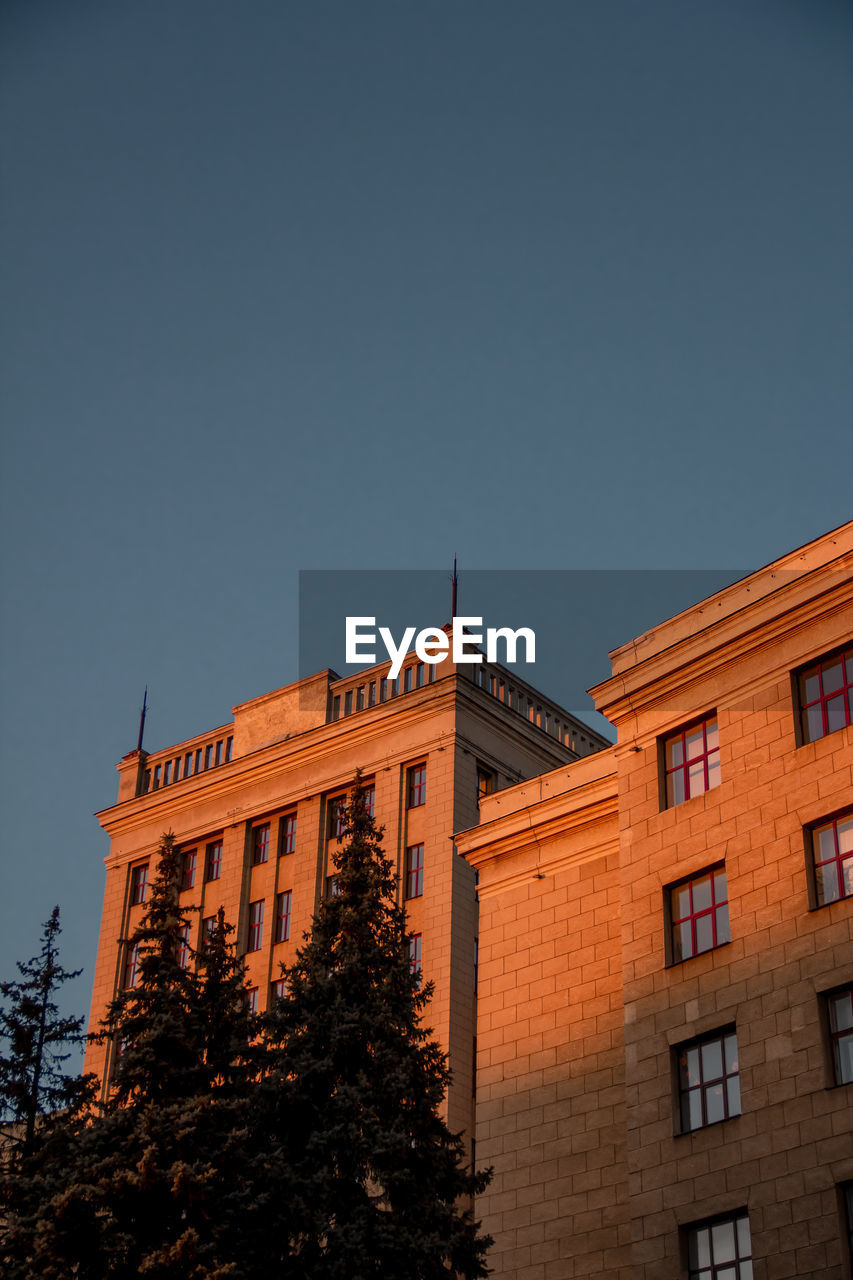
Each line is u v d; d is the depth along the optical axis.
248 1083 37.69
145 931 39.84
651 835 39.50
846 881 34.91
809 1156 33.03
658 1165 36.03
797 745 36.91
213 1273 33.25
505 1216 40.47
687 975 37.22
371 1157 36.53
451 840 54.78
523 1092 41.69
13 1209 36.66
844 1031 33.66
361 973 39.62
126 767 68.19
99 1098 59.69
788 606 38.00
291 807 60.84
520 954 43.56
